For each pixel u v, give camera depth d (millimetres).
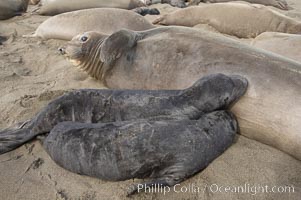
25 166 3471
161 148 3053
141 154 3047
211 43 4074
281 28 6926
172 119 3393
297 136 3326
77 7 9055
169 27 4574
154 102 3555
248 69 3680
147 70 4352
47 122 3730
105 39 4719
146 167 3076
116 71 4633
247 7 7266
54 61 5980
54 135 3412
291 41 5324
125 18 6676
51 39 7098
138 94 3658
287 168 3344
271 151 3543
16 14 9141
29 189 3201
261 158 3445
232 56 3844
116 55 4559
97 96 3748
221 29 7496
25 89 4922
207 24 7633
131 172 3090
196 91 3516
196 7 7746
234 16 7305
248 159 3428
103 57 4582
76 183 3230
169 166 3092
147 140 3070
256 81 3586
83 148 3180
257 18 7121
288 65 3600
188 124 3229
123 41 4508
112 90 3799
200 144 3160
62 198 3094
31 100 4582
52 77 5340
